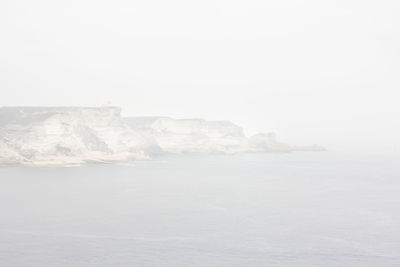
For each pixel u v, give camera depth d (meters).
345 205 121.88
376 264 74.88
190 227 95.38
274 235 90.31
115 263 73.50
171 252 79.19
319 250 81.38
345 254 79.50
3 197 123.19
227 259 76.12
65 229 92.00
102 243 83.50
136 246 82.12
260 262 75.00
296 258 77.12
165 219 101.81
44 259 74.75
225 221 101.06
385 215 109.31
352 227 97.44
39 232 89.56
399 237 90.12
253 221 101.69
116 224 96.56
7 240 84.31
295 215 108.31
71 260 74.56
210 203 121.50
